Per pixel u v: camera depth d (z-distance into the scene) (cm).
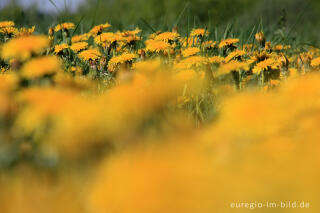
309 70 272
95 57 273
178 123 89
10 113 94
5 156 80
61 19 445
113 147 77
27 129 85
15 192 64
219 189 51
